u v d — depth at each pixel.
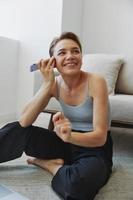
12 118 2.85
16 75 2.85
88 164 1.21
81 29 3.06
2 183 1.29
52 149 1.45
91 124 1.34
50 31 2.70
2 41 2.58
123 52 2.91
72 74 1.28
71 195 1.10
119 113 1.81
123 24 2.87
